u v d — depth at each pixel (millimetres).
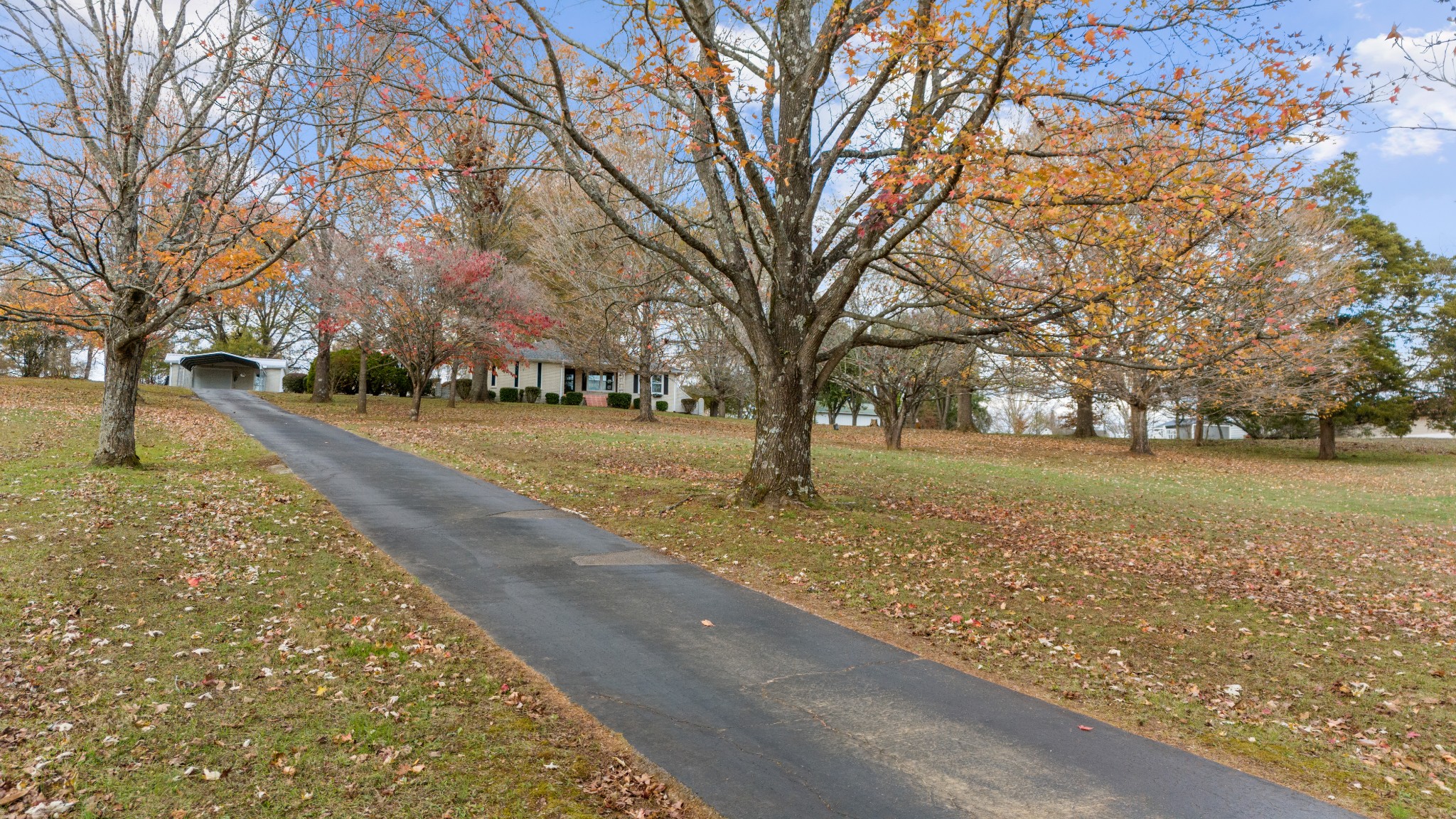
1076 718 5797
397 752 4711
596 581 8672
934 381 26625
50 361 44875
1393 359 29766
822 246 12367
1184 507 16969
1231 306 12773
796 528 11211
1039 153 9164
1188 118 8734
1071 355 10805
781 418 12547
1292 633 8023
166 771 4348
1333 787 4883
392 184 14328
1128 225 10625
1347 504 18203
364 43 11141
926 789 4633
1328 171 31281
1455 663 7277
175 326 16594
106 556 8062
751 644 7008
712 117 9906
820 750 5078
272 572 8086
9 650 5688
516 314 28469
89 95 12289
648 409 32531
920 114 10086
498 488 14008
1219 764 5148
